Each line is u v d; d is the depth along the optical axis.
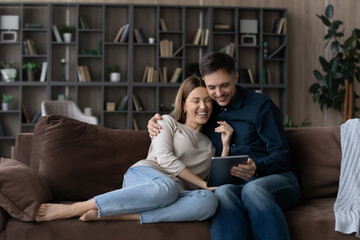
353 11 6.88
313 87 6.26
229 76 2.09
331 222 1.79
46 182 2.05
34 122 6.21
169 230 1.71
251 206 1.74
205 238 1.73
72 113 5.56
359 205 1.92
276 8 6.54
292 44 6.83
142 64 6.60
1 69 6.27
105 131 2.22
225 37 6.67
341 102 6.34
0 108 6.40
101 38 6.52
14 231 1.68
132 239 1.70
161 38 6.59
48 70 6.22
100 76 6.55
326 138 2.29
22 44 6.21
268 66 6.77
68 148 2.09
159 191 1.73
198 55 6.65
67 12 6.48
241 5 6.67
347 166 2.16
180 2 6.58
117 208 1.69
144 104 6.62
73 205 1.73
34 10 6.41
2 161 2.07
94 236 1.69
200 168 2.11
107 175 2.11
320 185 2.21
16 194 1.70
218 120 2.23
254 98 2.17
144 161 2.06
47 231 1.68
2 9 6.38
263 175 2.04
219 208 1.74
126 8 6.53
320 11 6.86
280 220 1.71
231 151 2.14
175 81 6.44
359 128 2.23
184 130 2.14
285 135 2.17
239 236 1.68
